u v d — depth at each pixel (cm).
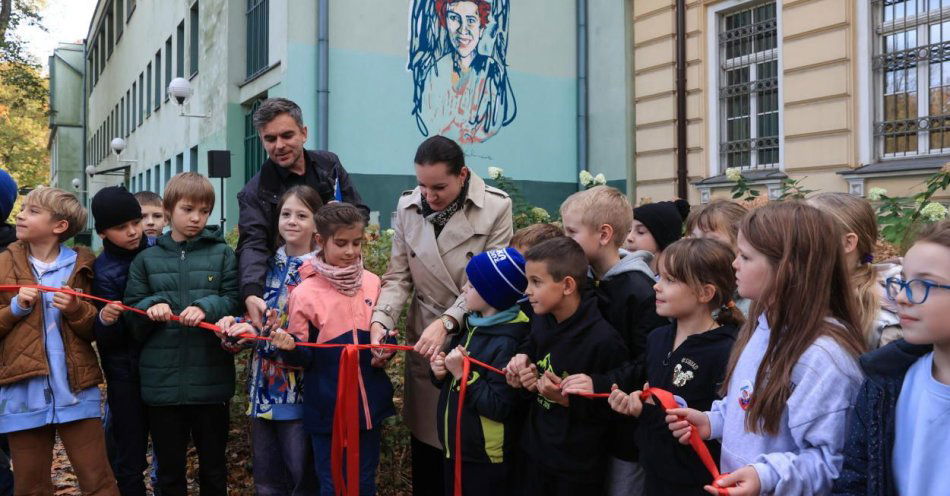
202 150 1396
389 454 376
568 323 246
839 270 186
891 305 214
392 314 306
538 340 255
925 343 148
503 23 1190
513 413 266
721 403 200
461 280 309
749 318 196
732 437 189
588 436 242
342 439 262
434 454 328
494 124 1188
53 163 4650
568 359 244
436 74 1123
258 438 313
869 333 212
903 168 847
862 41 905
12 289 290
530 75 1225
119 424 312
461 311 286
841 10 919
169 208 311
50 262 305
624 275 262
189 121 1509
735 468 187
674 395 217
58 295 288
